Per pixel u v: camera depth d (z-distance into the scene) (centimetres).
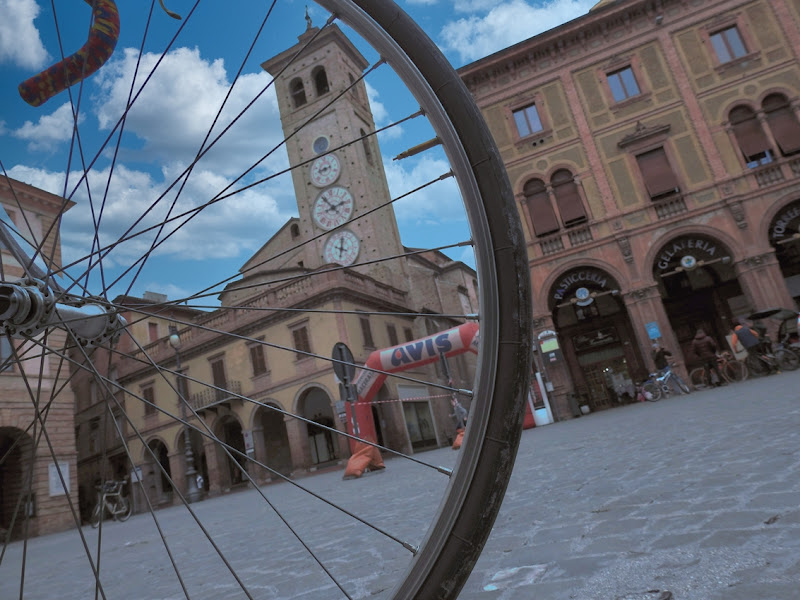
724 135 1917
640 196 1966
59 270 118
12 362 110
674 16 2028
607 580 149
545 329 1964
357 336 2505
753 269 1809
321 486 1035
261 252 3406
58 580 402
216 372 2709
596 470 414
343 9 106
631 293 1914
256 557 336
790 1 1923
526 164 2105
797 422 433
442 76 100
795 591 116
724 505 214
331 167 3272
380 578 212
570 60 2116
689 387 1686
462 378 3183
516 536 236
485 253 94
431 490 541
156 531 736
